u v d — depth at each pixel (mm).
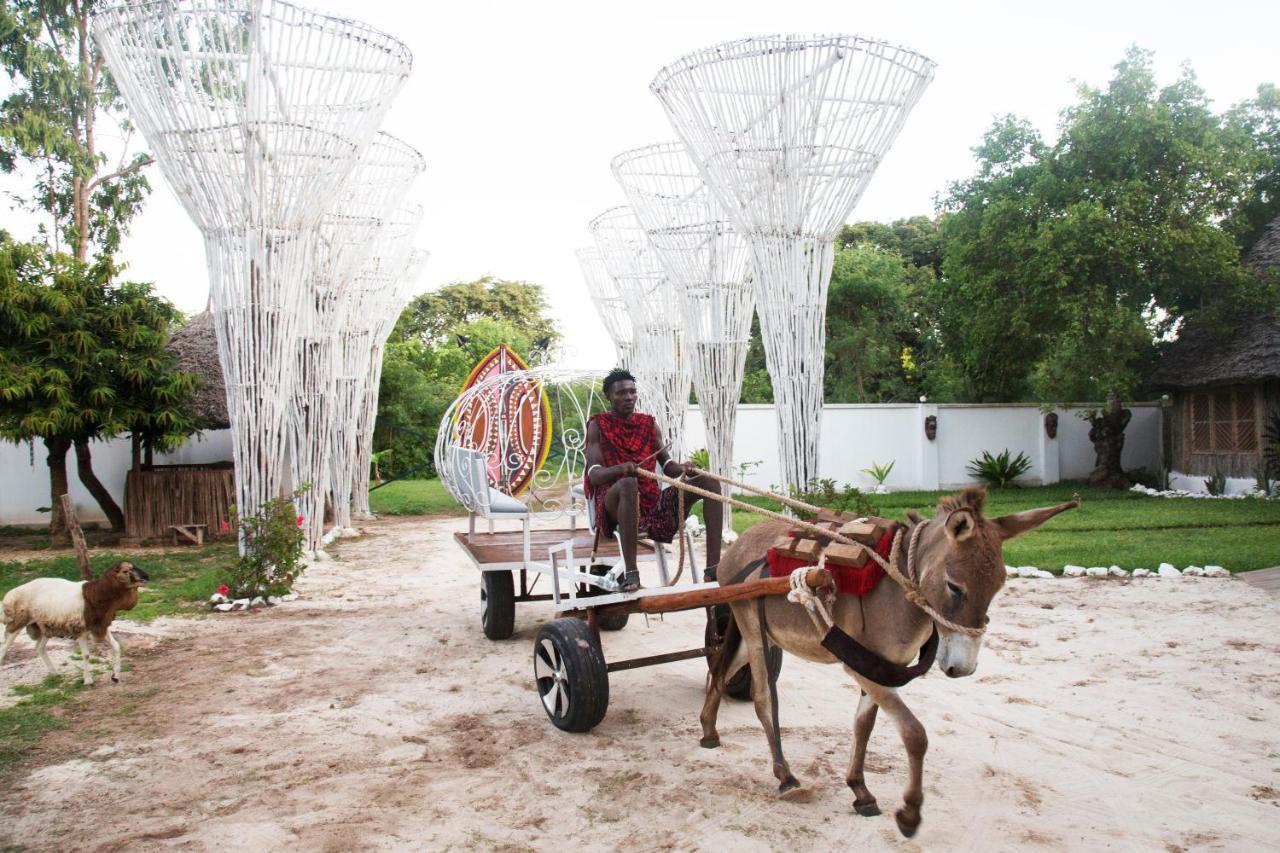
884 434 22344
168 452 17297
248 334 10227
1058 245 18281
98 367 13625
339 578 11602
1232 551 11094
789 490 11508
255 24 9688
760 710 4637
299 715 5871
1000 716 5621
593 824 4184
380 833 4102
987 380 22953
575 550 7113
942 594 3461
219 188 10062
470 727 5609
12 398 12680
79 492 17094
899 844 3928
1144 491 20000
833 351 29750
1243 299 18547
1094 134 18266
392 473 28578
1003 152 20547
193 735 5484
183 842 4020
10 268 13188
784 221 11672
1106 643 7332
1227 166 18000
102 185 23828
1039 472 22469
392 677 6793
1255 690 6078
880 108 11219
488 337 39125
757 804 4363
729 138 11555
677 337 16812
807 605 3992
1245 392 18891
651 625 8398
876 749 5086
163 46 9586
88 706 6090
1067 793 4457
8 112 21766
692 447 21969
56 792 4605
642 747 5184
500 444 8555
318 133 10312
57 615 6438
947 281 21719
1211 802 4352
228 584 9852
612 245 17188
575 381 9500
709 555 5777
